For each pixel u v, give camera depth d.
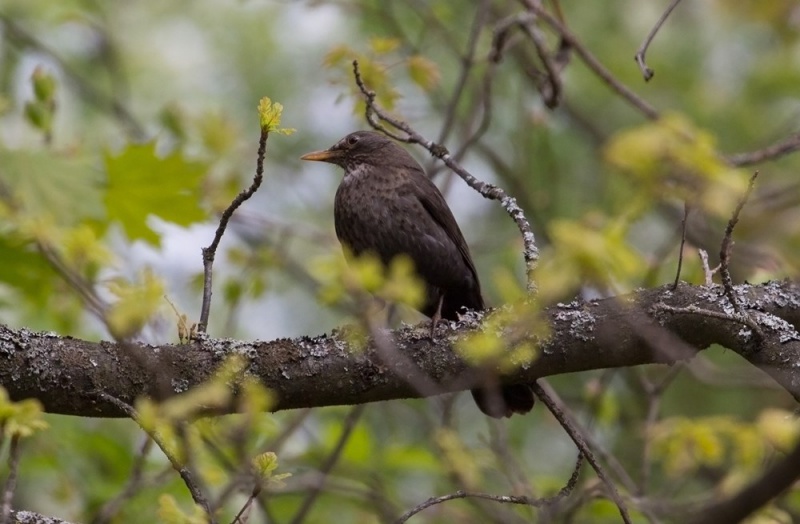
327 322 15.49
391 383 7.95
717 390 14.60
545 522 9.48
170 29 16.39
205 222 10.64
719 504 5.23
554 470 14.48
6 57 13.72
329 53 9.77
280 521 12.09
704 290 8.00
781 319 7.91
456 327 8.07
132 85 15.91
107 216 10.53
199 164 10.43
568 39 10.64
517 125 14.85
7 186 9.21
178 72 16.12
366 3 14.88
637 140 5.46
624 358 7.95
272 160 15.55
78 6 15.28
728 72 15.73
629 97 10.55
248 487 9.11
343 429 11.18
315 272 6.13
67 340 7.73
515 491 10.84
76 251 8.85
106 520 9.93
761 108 15.46
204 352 7.80
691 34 15.73
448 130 11.55
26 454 11.18
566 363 7.93
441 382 7.95
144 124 15.66
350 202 11.43
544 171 14.20
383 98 9.73
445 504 11.73
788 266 9.92
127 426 12.93
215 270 12.34
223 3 16.44
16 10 15.13
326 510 12.25
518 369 7.91
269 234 14.84
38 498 12.85
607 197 13.57
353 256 11.57
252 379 7.79
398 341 8.02
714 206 5.48
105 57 14.76
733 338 7.80
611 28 15.71
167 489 10.66
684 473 10.69
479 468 11.59
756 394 14.49
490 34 14.65
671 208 11.05
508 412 9.10
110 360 7.67
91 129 15.06
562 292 5.74
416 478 13.55
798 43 14.02
